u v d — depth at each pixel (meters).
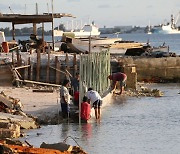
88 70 54.94
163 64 93.31
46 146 31.95
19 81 71.19
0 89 66.62
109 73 73.62
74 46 103.19
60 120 47.34
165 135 43.38
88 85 55.12
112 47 108.81
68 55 79.56
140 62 92.56
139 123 48.84
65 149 31.58
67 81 48.03
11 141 32.97
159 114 54.97
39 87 70.31
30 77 73.75
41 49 90.38
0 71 72.62
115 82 70.62
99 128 45.50
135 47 110.25
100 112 54.41
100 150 37.47
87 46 103.62
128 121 49.84
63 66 74.00
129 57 95.19
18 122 43.19
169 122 49.97
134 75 76.69
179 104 63.38
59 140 39.97
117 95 70.38
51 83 73.56
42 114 48.81
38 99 58.09
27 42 92.44
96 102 49.97
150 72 93.06
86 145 38.94
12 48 91.38
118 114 54.06
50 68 73.56
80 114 47.47
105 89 68.06
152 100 66.88
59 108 51.78
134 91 74.00
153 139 41.62
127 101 65.19
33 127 44.22
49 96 60.78
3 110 47.34
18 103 49.19
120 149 37.94
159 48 111.69
